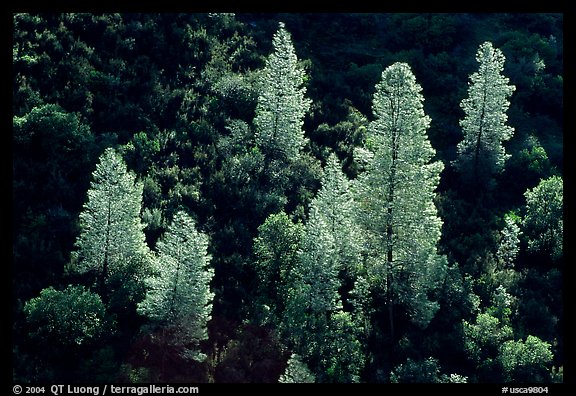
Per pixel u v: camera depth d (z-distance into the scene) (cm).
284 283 5125
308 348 4697
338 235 5141
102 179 5019
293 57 6253
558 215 6009
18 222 5269
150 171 6041
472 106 6462
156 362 4644
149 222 5519
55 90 6425
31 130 5788
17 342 4588
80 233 5331
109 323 4672
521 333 5222
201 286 4572
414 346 5022
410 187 5012
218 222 5722
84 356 4591
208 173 6144
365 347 4972
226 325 4928
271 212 5797
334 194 5197
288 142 6212
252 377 4631
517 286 5616
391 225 5041
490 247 5922
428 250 5088
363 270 5325
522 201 6500
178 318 4566
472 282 5369
